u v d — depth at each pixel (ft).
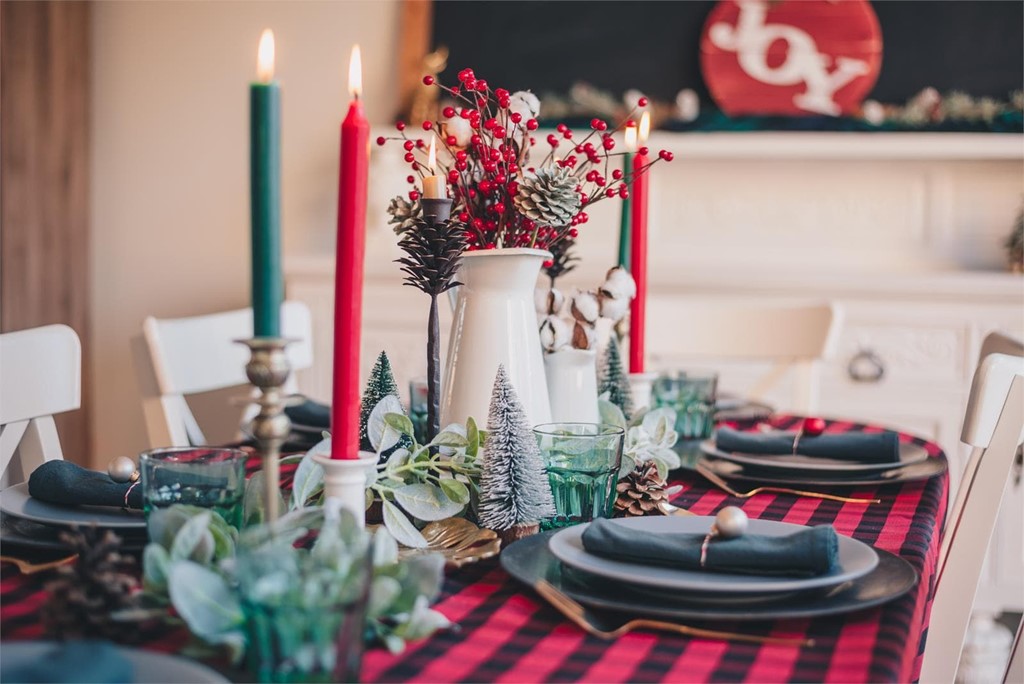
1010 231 8.91
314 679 1.67
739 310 6.74
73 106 9.61
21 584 2.32
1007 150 8.46
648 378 3.93
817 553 2.17
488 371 3.03
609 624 2.14
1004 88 8.66
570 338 3.38
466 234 3.05
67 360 3.95
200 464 2.29
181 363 5.04
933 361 8.29
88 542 1.98
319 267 8.83
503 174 3.05
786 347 6.63
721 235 9.26
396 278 8.79
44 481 2.75
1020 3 8.66
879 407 8.39
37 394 3.84
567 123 9.05
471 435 2.78
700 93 9.00
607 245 9.20
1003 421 3.69
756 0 8.90
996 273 8.57
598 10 9.11
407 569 1.95
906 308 8.29
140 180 10.01
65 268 9.60
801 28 8.85
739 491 3.60
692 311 6.80
